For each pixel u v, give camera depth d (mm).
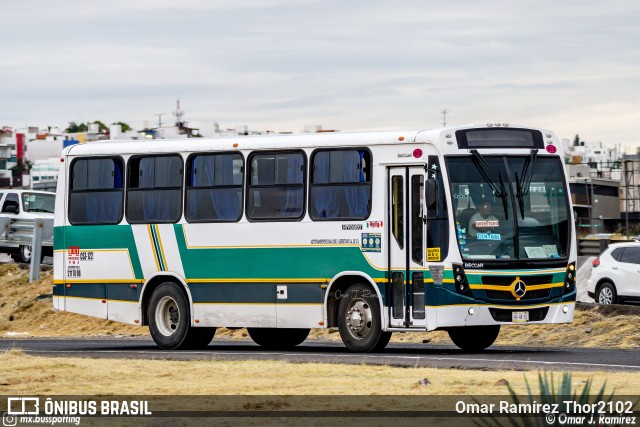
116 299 33281
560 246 28828
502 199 28281
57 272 34469
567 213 29031
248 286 30766
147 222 32688
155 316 32500
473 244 27844
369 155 28922
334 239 29344
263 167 30688
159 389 20500
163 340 32312
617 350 30547
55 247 34531
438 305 27734
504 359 26234
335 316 29531
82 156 34125
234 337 42406
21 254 57375
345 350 31172
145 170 32875
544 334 36438
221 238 31266
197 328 32344
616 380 20797
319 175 29703
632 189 167125
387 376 22062
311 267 29688
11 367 23969
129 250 33000
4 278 54688
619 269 44469
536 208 28641
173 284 32250
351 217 29094
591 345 34031
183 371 23359
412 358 26312
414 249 28203
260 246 30562
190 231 31828
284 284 30125
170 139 32875
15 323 49562
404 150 28422
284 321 30188
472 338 30688
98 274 33625
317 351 30672
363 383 20859
